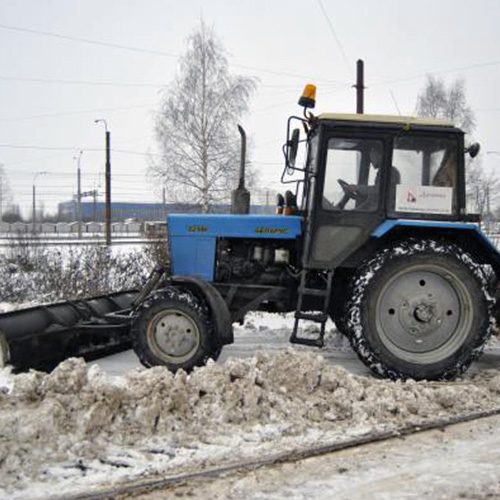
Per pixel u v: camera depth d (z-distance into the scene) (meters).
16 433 2.94
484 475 2.85
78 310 5.18
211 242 5.10
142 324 4.63
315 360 3.89
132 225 44.88
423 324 4.50
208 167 19.52
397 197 4.59
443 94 22.50
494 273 4.88
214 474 2.81
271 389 3.65
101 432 3.15
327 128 4.63
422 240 4.48
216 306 4.54
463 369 4.41
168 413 3.35
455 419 3.60
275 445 3.16
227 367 3.71
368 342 4.38
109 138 21.94
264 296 4.97
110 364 5.08
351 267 4.69
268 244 5.09
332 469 2.90
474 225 4.44
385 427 3.45
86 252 9.64
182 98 19.59
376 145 4.65
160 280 5.21
